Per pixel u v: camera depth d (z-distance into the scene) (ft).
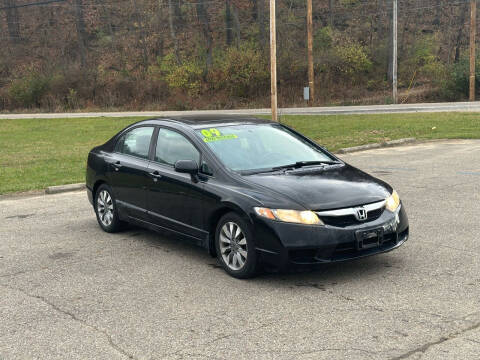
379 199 18.33
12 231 26.23
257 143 21.34
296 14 187.52
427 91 140.77
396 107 112.06
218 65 167.94
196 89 163.02
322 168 20.38
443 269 18.70
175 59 176.14
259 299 16.61
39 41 206.69
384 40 168.14
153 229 22.53
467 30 178.81
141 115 130.41
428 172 38.40
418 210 27.37
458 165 40.73
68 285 18.43
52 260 21.33
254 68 160.04
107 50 195.21
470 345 13.08
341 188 18.39
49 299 17.20
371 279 17.99
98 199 25.88
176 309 16.02
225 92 162.81
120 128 99.04
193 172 19.79
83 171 47.21
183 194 20.40
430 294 16.49
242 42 179.83
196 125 21.88
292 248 16.99
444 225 24.40
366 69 158.92
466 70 137.28
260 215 17.49
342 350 13.05
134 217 23.43
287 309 15.74
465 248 20.97
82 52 190.49
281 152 21.21
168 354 13.19
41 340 14.25
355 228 17.33
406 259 19.90
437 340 13.42
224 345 13.55
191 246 22.77
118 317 15.60
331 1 181.98
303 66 161.07
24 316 15.90
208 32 177.27
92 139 82.53
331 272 18.85
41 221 28.19
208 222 19.48
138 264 20.47
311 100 142.20
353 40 171.42
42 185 39.14
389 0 168.25
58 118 131.44
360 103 137.80
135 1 200.95
